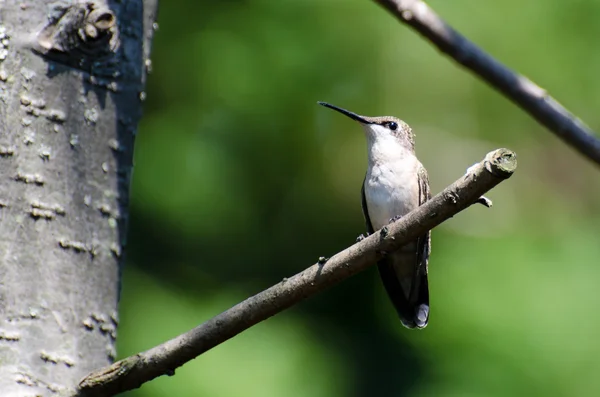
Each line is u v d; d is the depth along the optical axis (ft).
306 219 42.06
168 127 40.19
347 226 42.22
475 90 40.68
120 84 16.03
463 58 23.52
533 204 42.06
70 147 15.39
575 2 38.99
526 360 35.73
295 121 40.14
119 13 16.14
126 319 38.96
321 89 39.78
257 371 37.40
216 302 40.37
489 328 36.19
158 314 39.19
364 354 41.42
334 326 42.14
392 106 40.29
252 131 40.24
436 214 14.85
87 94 15.62
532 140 42.34
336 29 39.52
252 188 41.09
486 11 38.93
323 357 40.29
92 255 15.49
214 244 41.32
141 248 40.37
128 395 35.40
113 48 15.88
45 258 15.01
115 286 15.87
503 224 41.04
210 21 40.14
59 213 15.19
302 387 38.34
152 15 16.96
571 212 42.32
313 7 39.52
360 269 15.66
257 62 39.68
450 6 38.83
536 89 23.43
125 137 16.11
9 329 14.66
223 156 40.32
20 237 14.87
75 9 15.38
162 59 40.22
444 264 37.83
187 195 40.09
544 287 36.88
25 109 15.06
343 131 40.57
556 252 38.58
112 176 15.88
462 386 35.96
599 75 39.06
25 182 14.98
